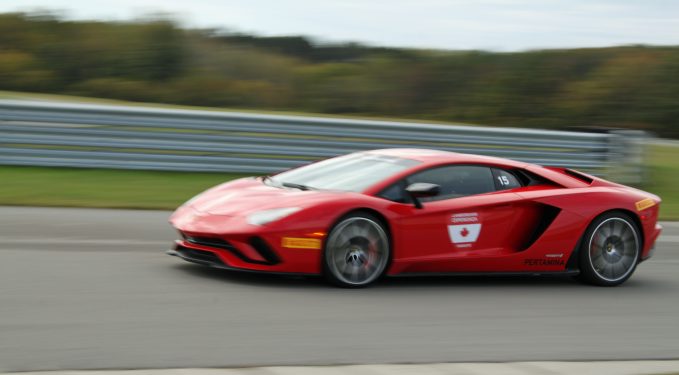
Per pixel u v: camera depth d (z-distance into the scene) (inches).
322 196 330.0
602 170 763.4
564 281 392.8
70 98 1690.5
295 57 2282.2
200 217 335.0
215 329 253.6
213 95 2110.0
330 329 264.2
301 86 2213.3
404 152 378.9
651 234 392.8
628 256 389.1
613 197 383.6
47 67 2135.8
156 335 242.2
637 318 319.0
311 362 225.0
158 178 623.8
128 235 434.6
